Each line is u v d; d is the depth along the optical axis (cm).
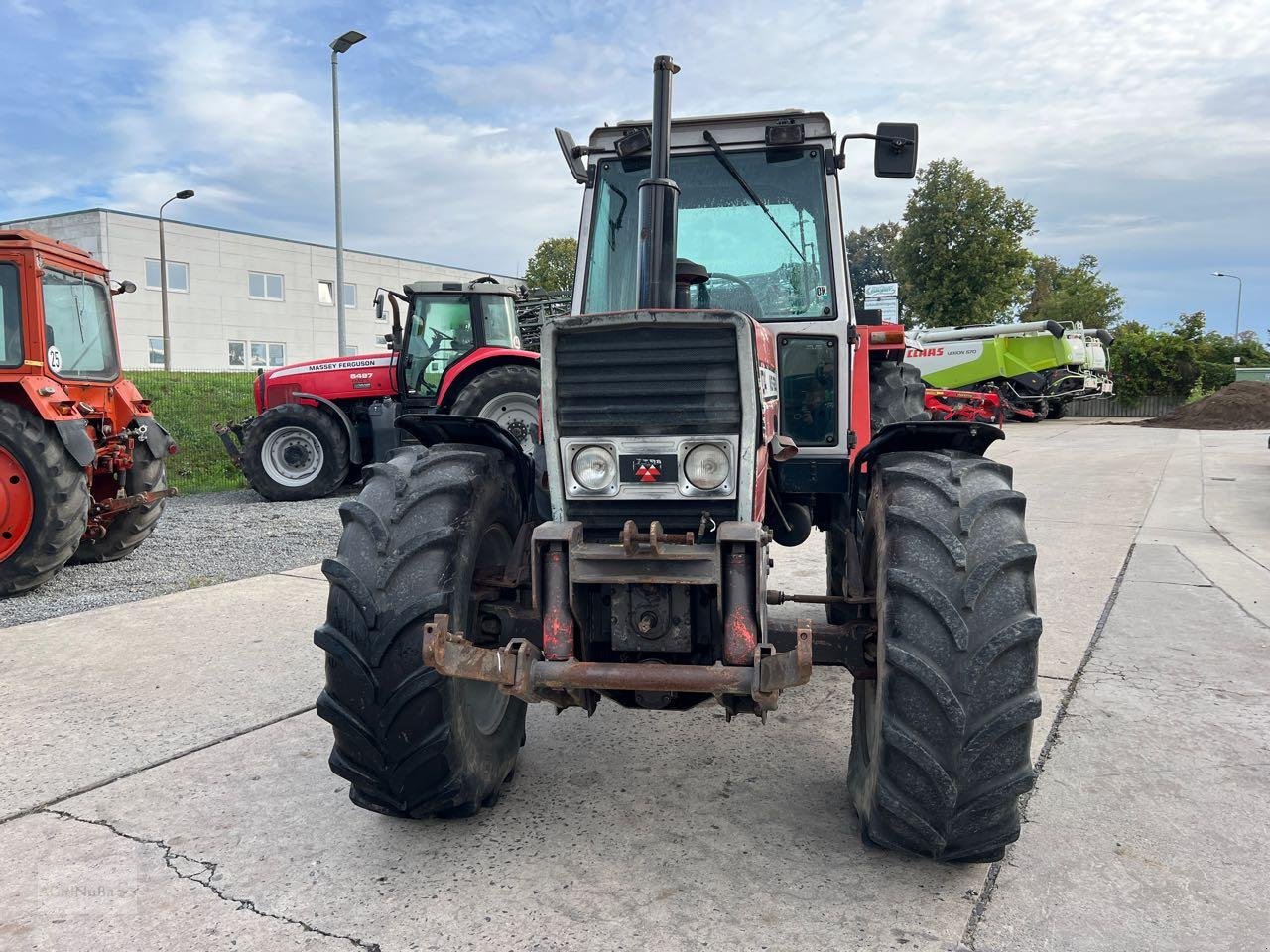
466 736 249
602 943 208
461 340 1009
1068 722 343
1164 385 2912
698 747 326
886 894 228
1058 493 977
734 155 359
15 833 263
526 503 295
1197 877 236
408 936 212
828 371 358
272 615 504
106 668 412
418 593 234
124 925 218
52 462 560
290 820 270
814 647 245
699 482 233
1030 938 210
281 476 1041
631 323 230
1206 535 734
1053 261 5625
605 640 246
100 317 695
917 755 213
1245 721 344
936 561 222
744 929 213
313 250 3531
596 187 364
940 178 2934
